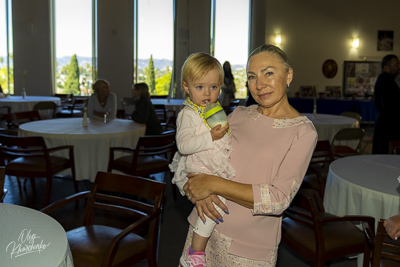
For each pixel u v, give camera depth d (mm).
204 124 1394
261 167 1278
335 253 2232
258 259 1304
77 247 2037
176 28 11023
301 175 1229
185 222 3662
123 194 4297
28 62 10812
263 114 1384
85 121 4531
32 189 4215
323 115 6340
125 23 10805
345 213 2518
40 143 3570
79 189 4477
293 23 11180
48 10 10641
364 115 10258
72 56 10938
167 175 5293
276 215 1326
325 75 11383
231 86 9539
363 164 2938
